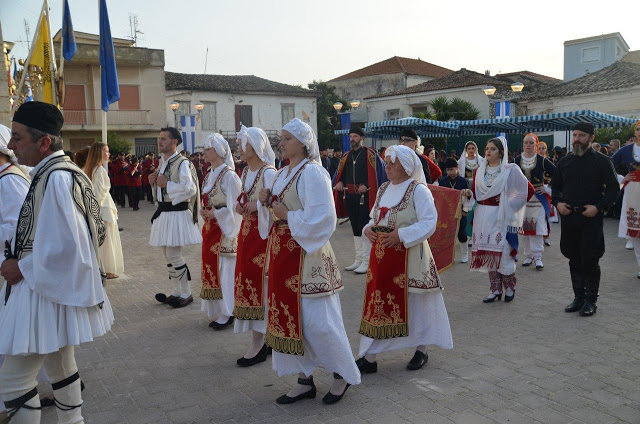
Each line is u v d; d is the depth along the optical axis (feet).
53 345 9.98
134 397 14.05
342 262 31.35
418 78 152.76
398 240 14.44
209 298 19.03
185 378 15.24
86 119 104.53
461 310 21.18
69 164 10.52
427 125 63.41
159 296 22.57
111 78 35.45
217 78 131.54
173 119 117.70
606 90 90.38
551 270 27.66
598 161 19.72
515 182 21.27
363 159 27.66
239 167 68.23
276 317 13.20
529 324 19.26
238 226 18.60
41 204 10.03
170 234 21.31
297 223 12.57
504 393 13.80
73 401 10.89
